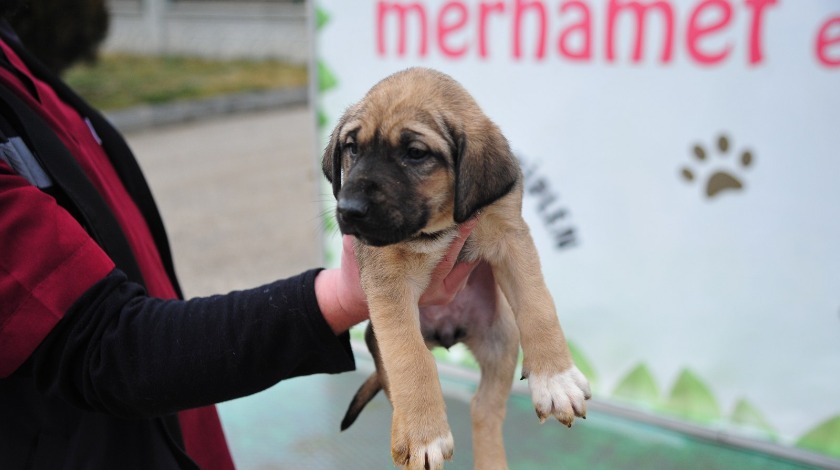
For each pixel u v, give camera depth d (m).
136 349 1.66
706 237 3.83
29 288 1.61
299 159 10.20
